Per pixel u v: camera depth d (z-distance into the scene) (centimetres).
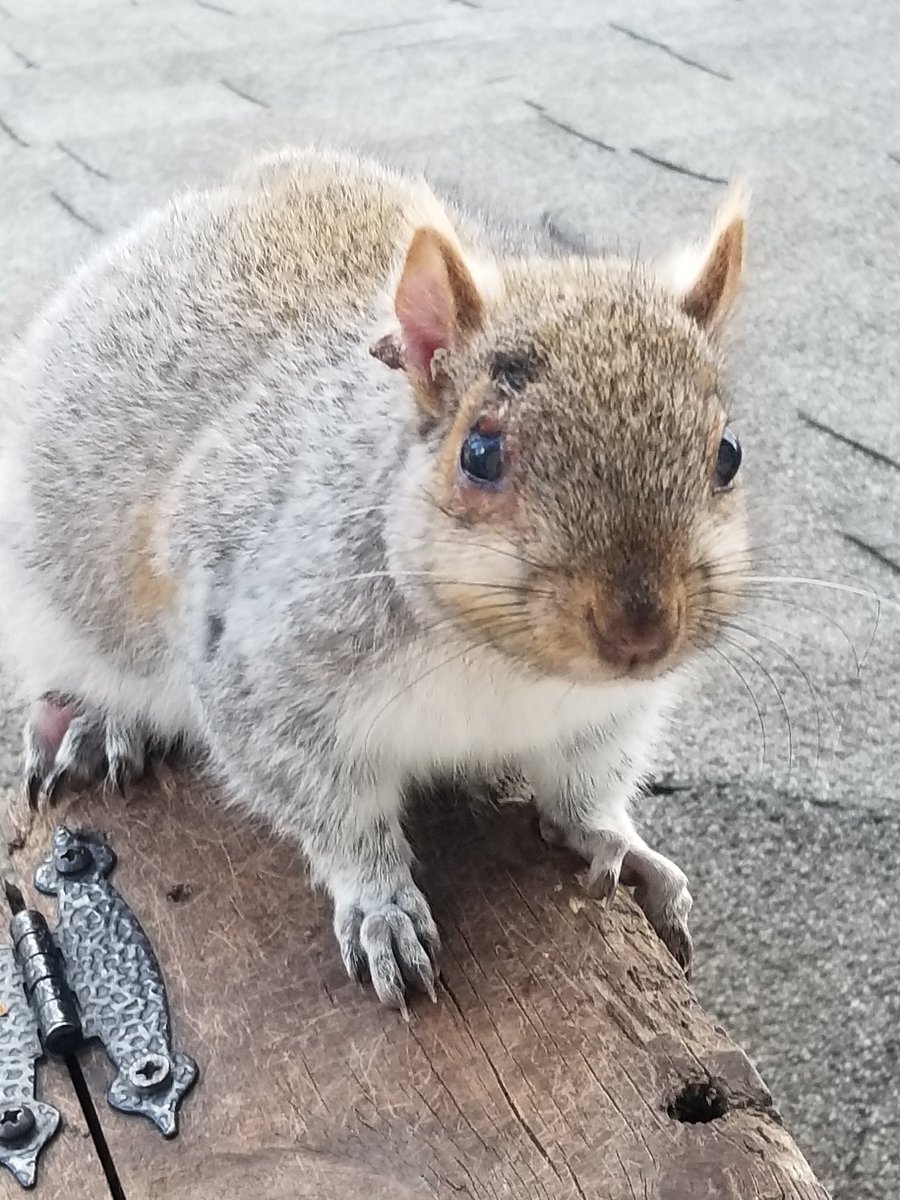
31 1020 32
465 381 29
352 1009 32
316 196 41
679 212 76
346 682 32
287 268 39
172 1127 30
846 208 79
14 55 101
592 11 106
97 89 94
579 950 33
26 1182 29
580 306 30
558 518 28
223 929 34
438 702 32
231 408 36
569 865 35
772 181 81
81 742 38
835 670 54
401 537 30
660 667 28
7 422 42
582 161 82
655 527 27
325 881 34
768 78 94
